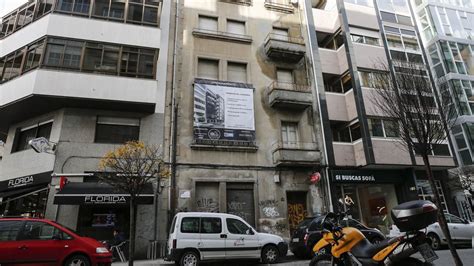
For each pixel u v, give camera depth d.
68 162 13.16
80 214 12.62
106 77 13.68
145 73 14.33
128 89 13.78
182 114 15.26
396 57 18.91
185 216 9.90
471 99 20.64
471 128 19.66
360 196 17.50
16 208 13.39
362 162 16.36
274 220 14.82
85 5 14.52
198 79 15.84
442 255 10.38
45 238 7.89
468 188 17.30
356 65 17.92
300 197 15.98
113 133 14.30
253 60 17.67
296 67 18.42
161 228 13.13
